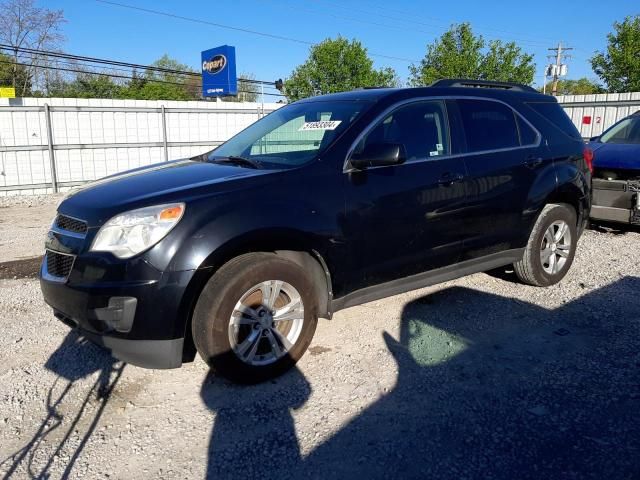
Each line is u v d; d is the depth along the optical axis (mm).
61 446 2854
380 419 3061
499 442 2834
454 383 3439
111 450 2820
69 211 3432
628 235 7512
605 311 4594
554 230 5203
